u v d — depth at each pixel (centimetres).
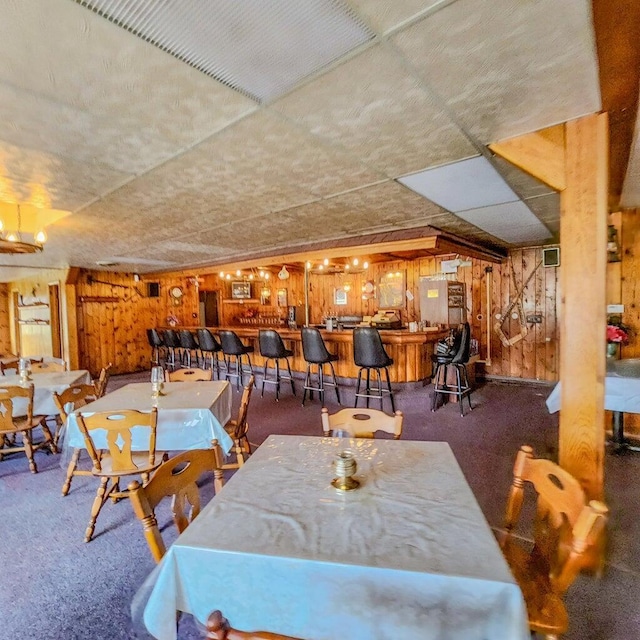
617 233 378
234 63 130
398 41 121
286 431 411
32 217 383
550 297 584
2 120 167
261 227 404
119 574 197
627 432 372
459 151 209
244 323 964
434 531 114
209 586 107
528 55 129
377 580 97
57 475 316
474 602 94
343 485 141
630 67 138
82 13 106
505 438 373
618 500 258
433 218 372
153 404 281
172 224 376
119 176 239
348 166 230
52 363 493
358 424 209
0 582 192
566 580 114
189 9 105
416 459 166
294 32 116
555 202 315
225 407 329
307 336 489
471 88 149
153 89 145
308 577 101
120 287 808
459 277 666
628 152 229
